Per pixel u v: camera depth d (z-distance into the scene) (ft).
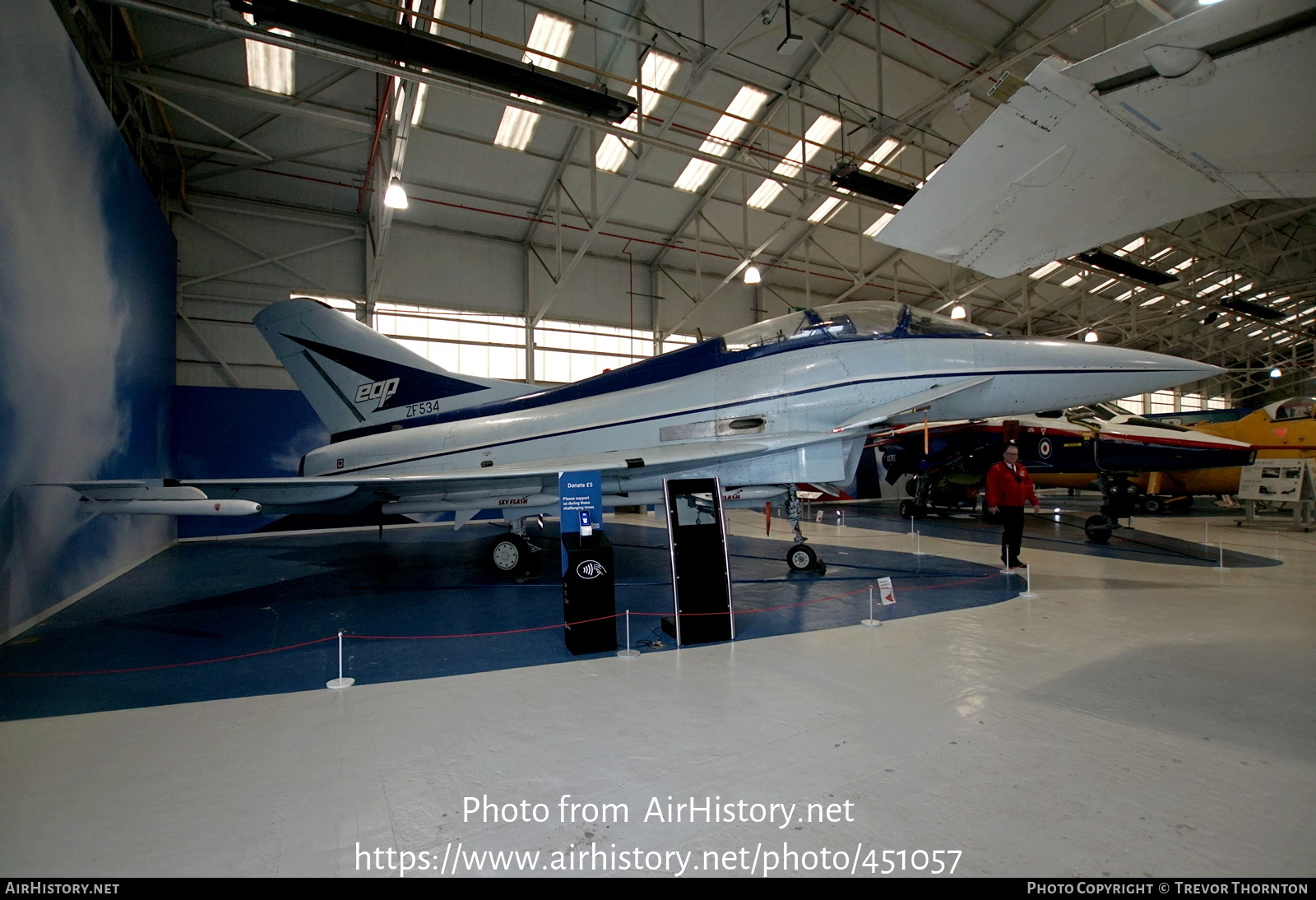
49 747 9.05
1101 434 35.99
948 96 39.45
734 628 15.24
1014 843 6.21
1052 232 10.99
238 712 10.41
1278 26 6.09
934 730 9.04
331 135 40.47
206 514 16.42
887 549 30.45
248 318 44.57
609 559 13.97
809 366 21.31
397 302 49.37
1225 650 12.80
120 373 24.72
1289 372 100.17
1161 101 7.47
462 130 42.39
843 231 60.75
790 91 43.68
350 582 23.68
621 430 22.80
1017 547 22.85
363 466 27.07
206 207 43.55
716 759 8.27
